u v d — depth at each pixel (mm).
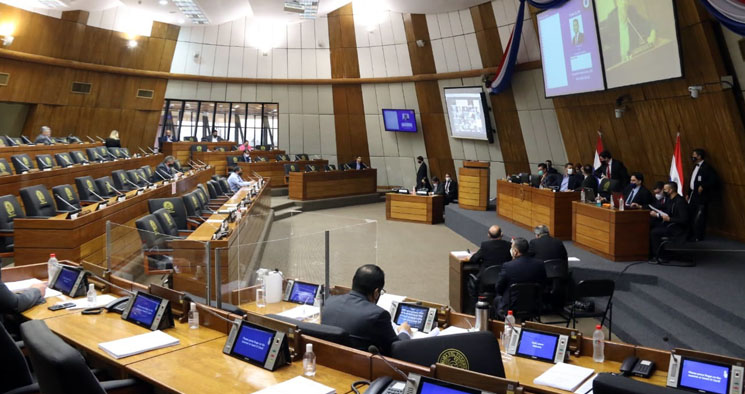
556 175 12906
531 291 6309
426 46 18578
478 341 3121
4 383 2992
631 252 8375
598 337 3934
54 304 4664
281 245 5473
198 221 9203
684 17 9023
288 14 17891
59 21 16578
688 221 8258
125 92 19062
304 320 4738
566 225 10406
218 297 4414
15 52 15586
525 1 13562
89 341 3824
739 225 9508
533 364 3811
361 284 3789
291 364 3396
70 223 6684
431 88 19203
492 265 7312
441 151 19688
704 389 3273
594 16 10617
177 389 3051
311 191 17797
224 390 3043
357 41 20125
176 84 20219
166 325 4090
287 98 21156
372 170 19984
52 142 13891
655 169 11508
